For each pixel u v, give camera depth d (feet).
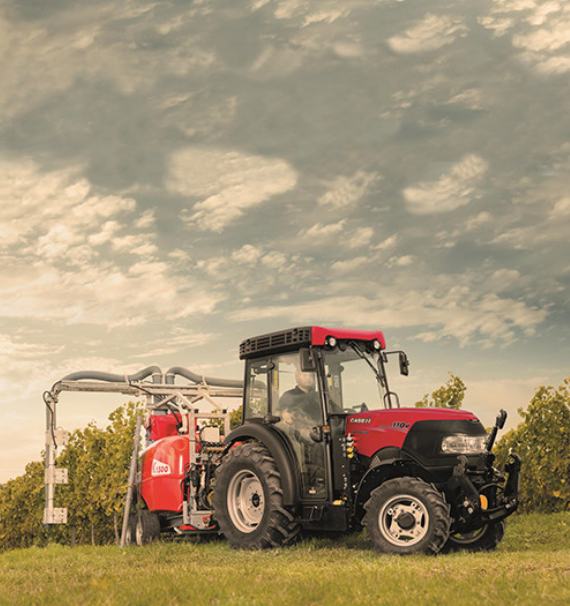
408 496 33.76
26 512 75.25
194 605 21.43
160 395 49.88
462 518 33.88
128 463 68.03
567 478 51.75
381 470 35.65
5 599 22.76
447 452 34.76
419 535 33.53
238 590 23.16
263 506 38.14
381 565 28.76
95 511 69.26
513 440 53.57
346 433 37.22
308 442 37.50
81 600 22.27
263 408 40.06
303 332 37.99
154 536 46.21
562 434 52.08
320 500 36.83
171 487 45.09
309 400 37.73
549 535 41.93
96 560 37.14
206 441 45.42
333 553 35.29
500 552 35.19
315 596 22.04
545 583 23.11
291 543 38.88
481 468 35.29
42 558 41.42
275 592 22.56
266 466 37.88
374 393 38.75
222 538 45.44
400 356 39.34
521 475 52.65
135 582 24.73
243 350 40.78
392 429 35.81
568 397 52.39
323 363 37.83
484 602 20.77
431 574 25.58
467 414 36.29
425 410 36.37
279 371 39.32
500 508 34.60
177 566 31.14
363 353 39.22
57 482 51.13
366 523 34.53
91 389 50.21
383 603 20.94
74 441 71.72
